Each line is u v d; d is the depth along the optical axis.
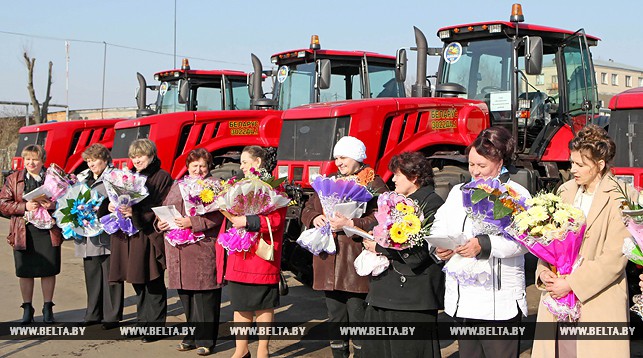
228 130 9.57
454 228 3.63
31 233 6.22
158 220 5.45
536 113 8.19
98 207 5.95
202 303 5.34
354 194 4.42
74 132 12.26
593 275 3.31
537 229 3.27
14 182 6.24
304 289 7.84
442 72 8.26
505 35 7.86
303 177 7.07
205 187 5.16
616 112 6.07
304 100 9.22
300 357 5.37
